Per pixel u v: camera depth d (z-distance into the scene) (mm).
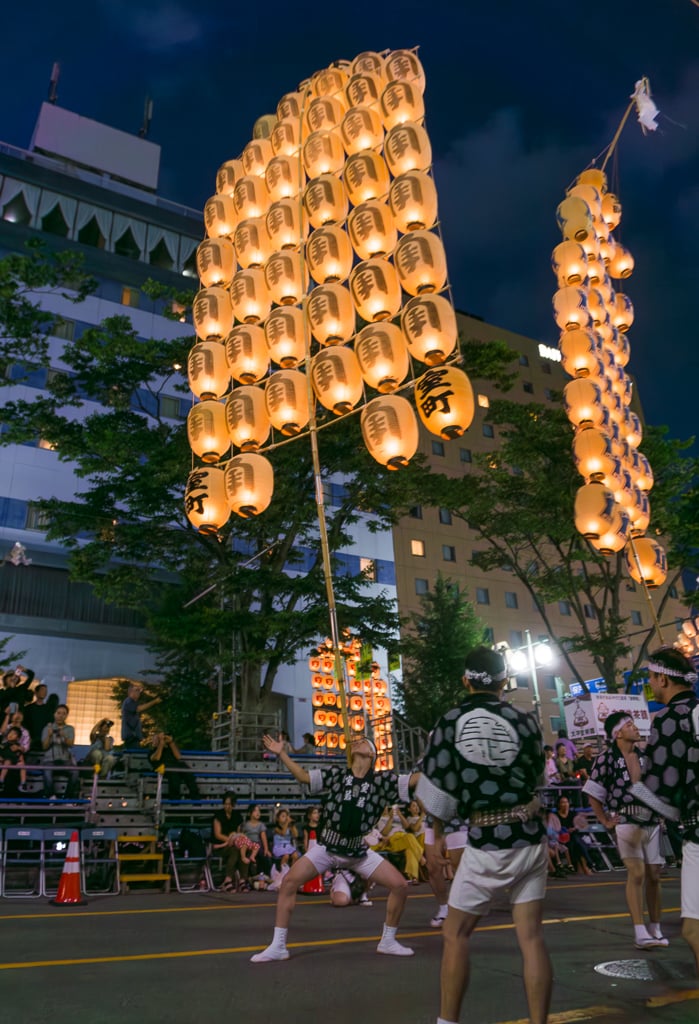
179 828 12055
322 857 5348
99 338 19703
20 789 12117
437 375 10703
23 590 31219
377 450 10711
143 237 42594
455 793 3021
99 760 14414
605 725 5867
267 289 12742
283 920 5273
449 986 2895
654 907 5762
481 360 19609
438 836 3113
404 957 5277
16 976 4703
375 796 5375
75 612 32094
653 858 5723
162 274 40094
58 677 30984
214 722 19109
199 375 13016
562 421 21219
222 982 4496
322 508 10414
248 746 18094
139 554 19812
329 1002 3990
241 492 11906
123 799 13750
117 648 32625
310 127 13820
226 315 13570
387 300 11250
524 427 21469
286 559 21000
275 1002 3998
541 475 21422
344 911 8383
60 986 4414
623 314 16109
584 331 14398
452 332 10828
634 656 47625
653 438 21531
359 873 5500
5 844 10359
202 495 12430
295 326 11836
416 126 12125
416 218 11516
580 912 7977
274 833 12289
